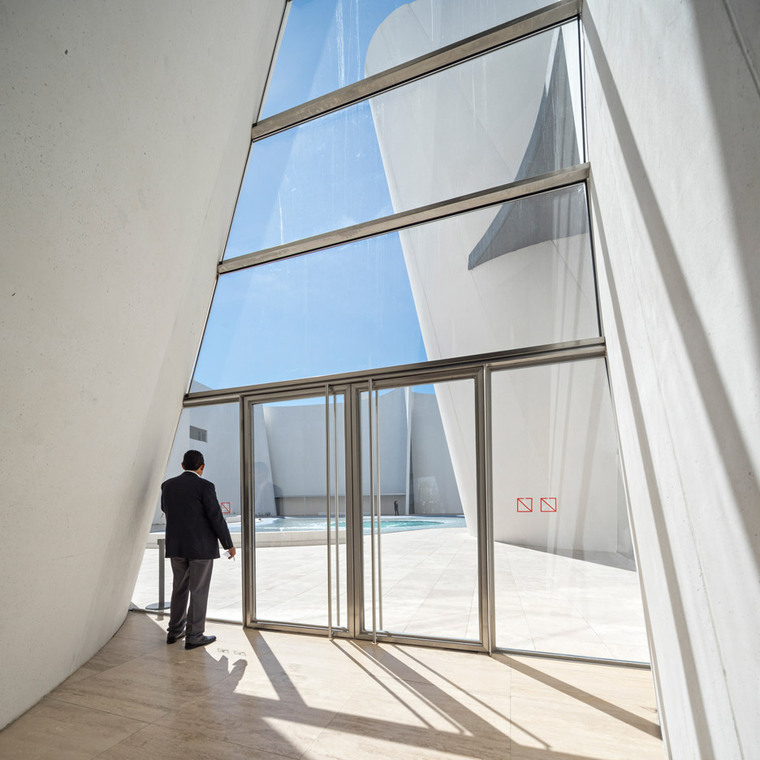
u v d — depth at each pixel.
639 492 2.57
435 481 4.25
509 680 3.43
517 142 4.14
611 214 2.65
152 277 3.24
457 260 4.34
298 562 4.69
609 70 2.37
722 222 1.00
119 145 2.58
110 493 3.58
